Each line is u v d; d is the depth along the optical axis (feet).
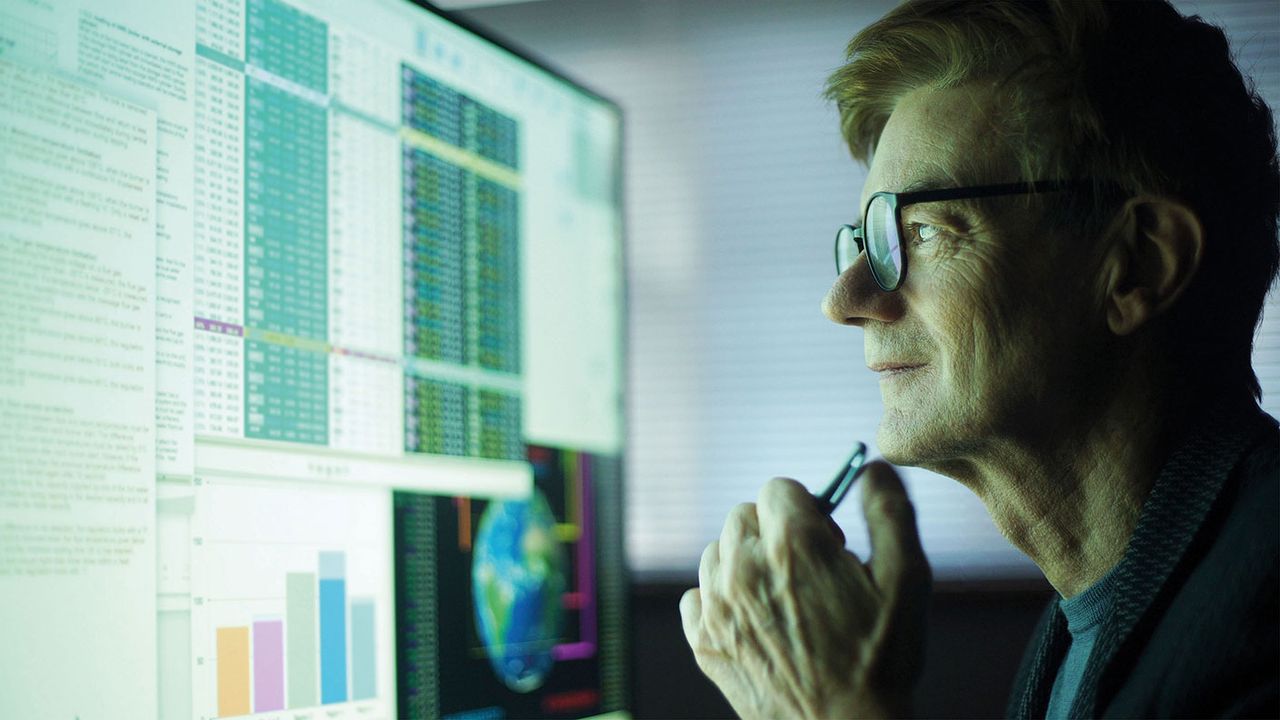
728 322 6.46
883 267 2.49
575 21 6.63
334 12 2.86
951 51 2.48
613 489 4.13
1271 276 2.55
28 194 2.02
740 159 6.50
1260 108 2.58
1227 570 1.97
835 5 6.47
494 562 3.37
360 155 2.93
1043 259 2.35
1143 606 2.12
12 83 2.01
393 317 3.01
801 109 6.46
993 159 2.39
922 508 6.10
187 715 2.26
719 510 6.37
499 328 3.51
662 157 6.56
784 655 2.22
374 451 2.89
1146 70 2.36
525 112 3.73
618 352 4.25
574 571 3.81
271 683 2.49
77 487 2.07
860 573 2.25
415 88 3.17
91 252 2.13
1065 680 2.68
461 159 3.37
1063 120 2.34
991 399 2.35
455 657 3.15
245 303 2.50
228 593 2.39
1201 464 2.22
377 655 2.84
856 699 2.16
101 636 2.09
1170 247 2.30
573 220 4.00
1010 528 2.53
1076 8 2.37
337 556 2.73
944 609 5.91
